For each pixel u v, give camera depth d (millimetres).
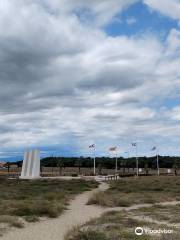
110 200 30984
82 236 15688
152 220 21125
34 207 23906
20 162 164625
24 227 18734
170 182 62094
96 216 23453
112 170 160875
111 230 17094
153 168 173750
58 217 23062
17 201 28031
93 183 63219
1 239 15727
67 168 167250
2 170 140500
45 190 43594
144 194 39406
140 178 82625
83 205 30359
